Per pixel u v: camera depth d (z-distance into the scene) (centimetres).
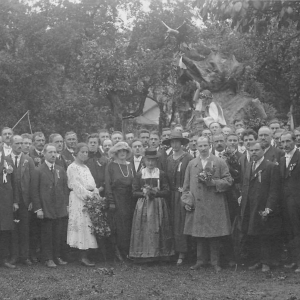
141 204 1073
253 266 1011
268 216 977
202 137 1038
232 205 1064
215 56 1811
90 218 1064
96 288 851
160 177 1086
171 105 3625
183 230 1058
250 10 1045
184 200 1027
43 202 1050
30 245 1102
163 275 959
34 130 3569
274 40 2444
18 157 1069
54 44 3619
